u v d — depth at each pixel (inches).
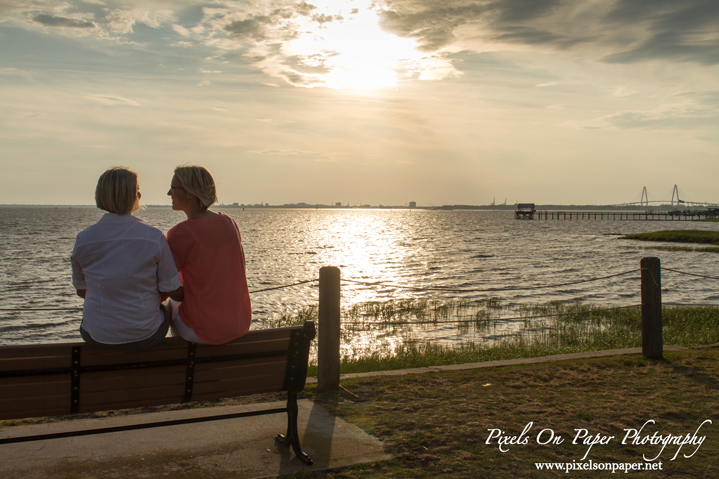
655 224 4281.5
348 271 1186.6
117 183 111.7
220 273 122.2
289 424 141.4
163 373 121.1
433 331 544.7
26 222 4148.6
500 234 2883.9
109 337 111.7
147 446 145.4
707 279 1009.5
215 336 121.5
